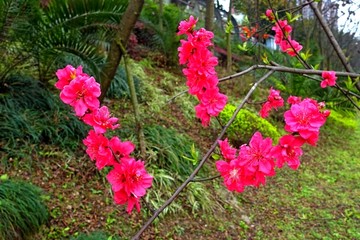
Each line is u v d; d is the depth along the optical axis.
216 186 4.26
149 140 4.20
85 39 3.77
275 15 1.67
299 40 9.59
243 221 3.95
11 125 3.41
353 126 8.70
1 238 2.44
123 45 3.87
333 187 5.28
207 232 3.56
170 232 3.35
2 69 3.87
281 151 1.13
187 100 6.04
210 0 7.73
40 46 3.76
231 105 6.20
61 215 2.99
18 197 2.72
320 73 1.49
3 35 3.63
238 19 11.54
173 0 12.76
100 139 1.13
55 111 3.78
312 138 1.09
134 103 3.87
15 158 3.25
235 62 9.44
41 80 4.17
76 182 3.37
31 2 3.58
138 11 3.79
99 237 2.74
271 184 4.95
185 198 3.81
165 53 7.41
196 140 5.06
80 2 3.62
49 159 3.42
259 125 5.50
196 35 1.42
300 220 4.24
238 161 1.19
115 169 1.11
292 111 1.09
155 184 3.71
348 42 8.84
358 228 4.23
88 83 1.11
